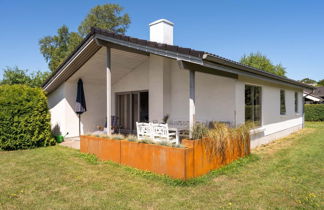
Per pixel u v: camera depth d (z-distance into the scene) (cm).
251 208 334
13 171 522
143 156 511
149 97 919
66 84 982
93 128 1074
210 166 500
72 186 426
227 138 553
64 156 674
